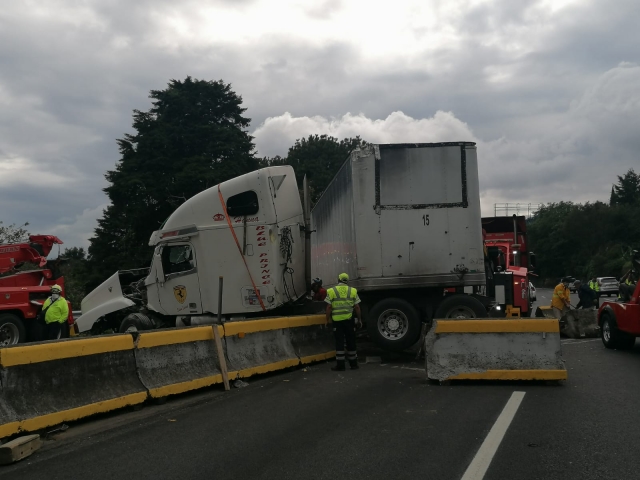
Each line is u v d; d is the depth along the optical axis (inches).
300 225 588.1
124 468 226.8
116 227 1680.6
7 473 224.5
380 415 299.7
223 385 384.2
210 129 1748.3
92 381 305.7
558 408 308.8
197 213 555.5
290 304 558.9
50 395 282.4
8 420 258.1
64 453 248.5
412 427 274.7
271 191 544.1
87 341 306.0
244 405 333.7
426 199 472.4
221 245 547.2
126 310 603.5
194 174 1614.2
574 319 690.8
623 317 539.8
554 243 3614.7
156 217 1674.5
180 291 559.5
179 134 1745.8
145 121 1763.0
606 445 241.8
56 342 291.1
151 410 327.3
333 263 589.9
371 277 472.1
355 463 225.1
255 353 427.5
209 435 270.8
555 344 380.5
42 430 272.4
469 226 470.6
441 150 473.7
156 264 567.5
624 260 2770.7
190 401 350.6
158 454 243.6
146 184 1648.6
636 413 295.7
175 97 1763.0
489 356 385.1
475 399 335.0
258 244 538.3
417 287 472.4
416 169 473.7
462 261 469.7
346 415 301.6
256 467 224.1
